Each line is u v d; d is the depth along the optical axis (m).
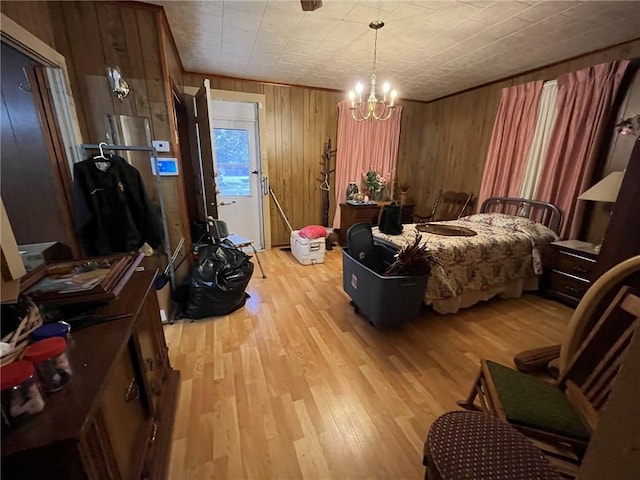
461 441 0.86
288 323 2.37
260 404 1.55
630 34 2.41
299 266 3.72
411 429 1.42
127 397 0.96
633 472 0.41
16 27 1.42
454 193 4.36
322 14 2.15
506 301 2.81
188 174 3.64
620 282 1.19
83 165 1.80
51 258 1.78
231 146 3.92
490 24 2.28
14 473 0.56
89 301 0.96
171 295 2.44
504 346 2.10
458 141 4.40
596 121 2.68
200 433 1.38
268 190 4.23
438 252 2.35
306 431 1.40
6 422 0.55
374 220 4.32
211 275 2.36
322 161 4.52
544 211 3.16
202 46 2.74
